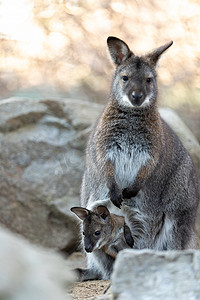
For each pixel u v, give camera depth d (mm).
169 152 9719
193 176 10281
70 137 14031
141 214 9680
